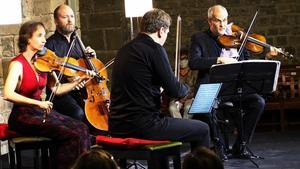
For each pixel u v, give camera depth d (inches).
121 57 289.4
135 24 556.1
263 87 378.0
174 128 287.0
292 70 578.2
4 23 355.9
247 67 367.6
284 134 531.8
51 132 300.4
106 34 521.3
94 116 349.4
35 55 315.3
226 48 410.3
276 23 650.8
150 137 285.4
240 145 411.2
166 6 658.8
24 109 301.7
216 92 335.6
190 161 159.5
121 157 278.5
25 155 432.8
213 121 400.5
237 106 410.0
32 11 455.5
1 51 447.2
